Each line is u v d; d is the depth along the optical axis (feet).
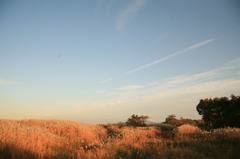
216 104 102.83
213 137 38.04
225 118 96.58
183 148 27.89
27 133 32.09
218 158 23.49
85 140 42.80
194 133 47.47
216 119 101.55
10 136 26.43
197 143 32.73
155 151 27.63
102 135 54.65
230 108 94.99
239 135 35.70
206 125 111.96
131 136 42.78
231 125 91.97
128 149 29.91
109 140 40.60
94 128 64.90
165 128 76.59
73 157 25.88
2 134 26.32
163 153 25.39
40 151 24.91
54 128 48.42
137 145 32.78
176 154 25.00
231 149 27.14
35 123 61.00
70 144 36.19
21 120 64.54
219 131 41.98
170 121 135.64
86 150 31.09
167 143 35.50
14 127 33.47
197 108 112.16
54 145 32.24
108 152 27.37
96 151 28.32
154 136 47.73
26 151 23.34
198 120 141.18
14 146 23.03
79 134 45.96
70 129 48.65
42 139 32.55
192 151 26.32
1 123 35.53
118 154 27.73
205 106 107.04
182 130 50.90
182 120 138.51
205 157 24.11
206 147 29.86
